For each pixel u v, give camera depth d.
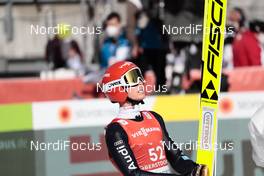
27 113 14.65
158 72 17.45
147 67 17.55
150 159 10.40
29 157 14.64
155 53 17.59
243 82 16.72
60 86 16.61
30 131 14.64
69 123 14.72
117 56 17.84
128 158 10.13
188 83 17.45
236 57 17.97
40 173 14.64
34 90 16.48
